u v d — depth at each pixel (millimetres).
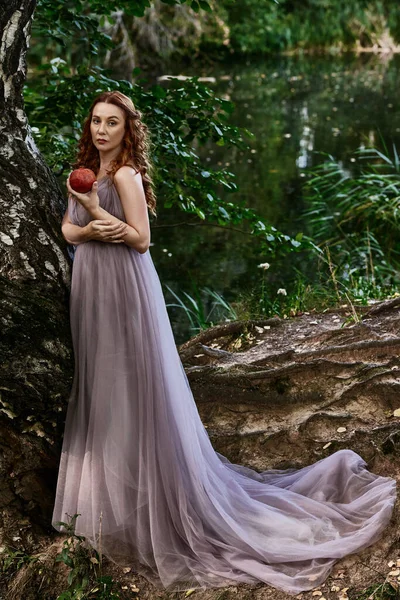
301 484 3986
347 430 4227
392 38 25641
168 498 3637
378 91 18125
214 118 5891
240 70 22359
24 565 3572
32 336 3619
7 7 3471
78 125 5973
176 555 3605
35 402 3682
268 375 4492
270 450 4246
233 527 3654
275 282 8305
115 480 3580
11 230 3633
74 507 3654
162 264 8938
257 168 12266
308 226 9750
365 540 3568
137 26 18594
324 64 23203
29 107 6027
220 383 4508
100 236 3506
